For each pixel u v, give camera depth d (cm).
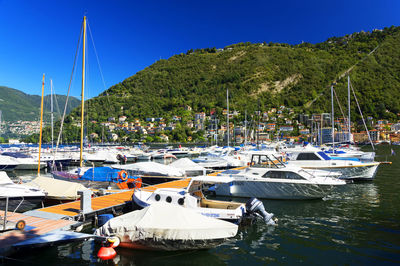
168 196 1105
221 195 1678
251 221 1143
